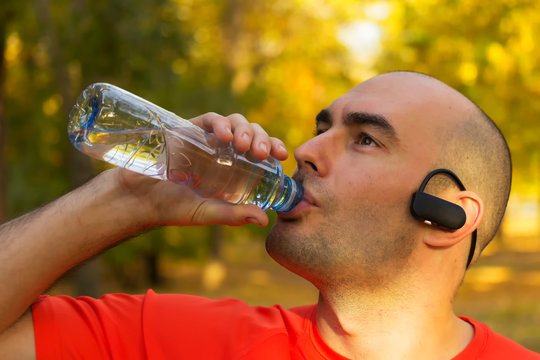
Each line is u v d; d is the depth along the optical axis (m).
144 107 1.87
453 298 1.82
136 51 10.01
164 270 22.73
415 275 1.75
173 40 10.42
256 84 18.88
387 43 12.74
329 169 1.75
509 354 1.77
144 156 1.84
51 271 1.75
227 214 1.80
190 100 14.28
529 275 18.16
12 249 1.73
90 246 1.79
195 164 1.83
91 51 9.92
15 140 13.54
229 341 1.81
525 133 12.55
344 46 19.16
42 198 13.49
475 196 1.79
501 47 11.29
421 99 1.82
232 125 1.79
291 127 19.58
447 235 1.75
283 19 19.52
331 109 1.86
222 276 19.44
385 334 1.74
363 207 1.72
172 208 1.82
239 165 1.81
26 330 1.78
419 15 11.93
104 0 9.80
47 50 10.38
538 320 9.38
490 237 1.96
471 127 1.86
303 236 1.72
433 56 11.73
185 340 1.82
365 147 1.76
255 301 15.79
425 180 1.74
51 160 14.10
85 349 1.78
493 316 10.19
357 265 1.70
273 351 1.78
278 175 1.77
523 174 15.62
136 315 1.89
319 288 1.78
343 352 1.77
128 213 1.80
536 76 11.45
